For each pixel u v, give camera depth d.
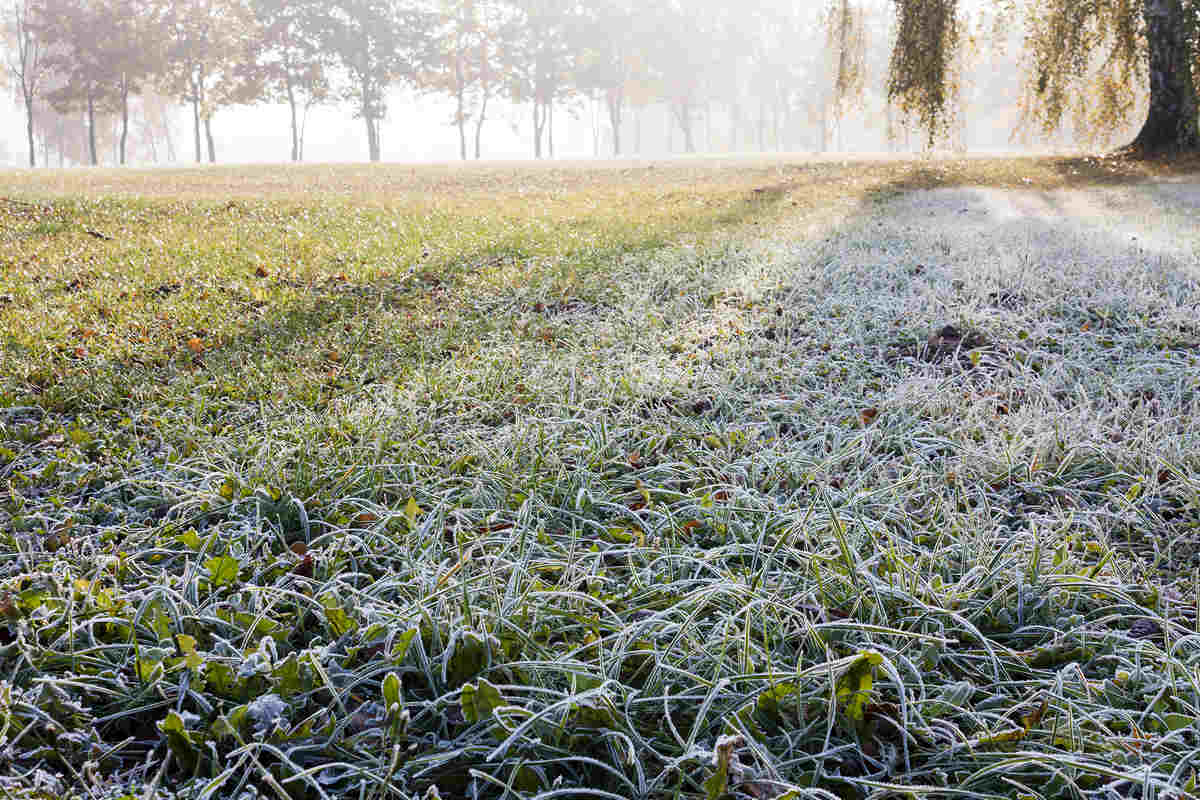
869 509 3.16
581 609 2.50
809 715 2.09
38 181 21.30
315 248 9.88
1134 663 2.28
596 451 3.60
